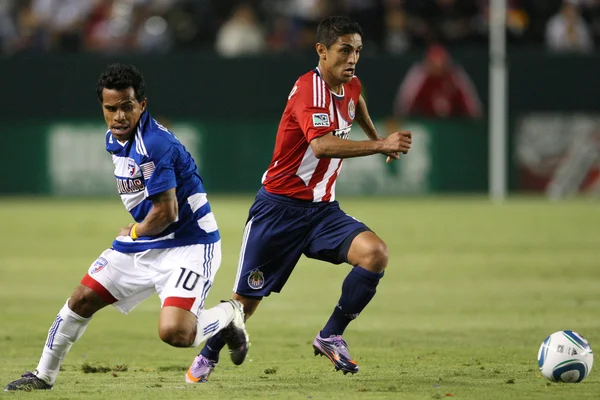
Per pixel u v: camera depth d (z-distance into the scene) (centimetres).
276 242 2547
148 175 2209
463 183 8288
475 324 3388
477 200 8100
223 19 9231
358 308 2425
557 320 3453
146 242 2278
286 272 2577
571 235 6041
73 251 5438
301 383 2373
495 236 6009
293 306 3853
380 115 8188
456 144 8250
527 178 8294
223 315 2314
